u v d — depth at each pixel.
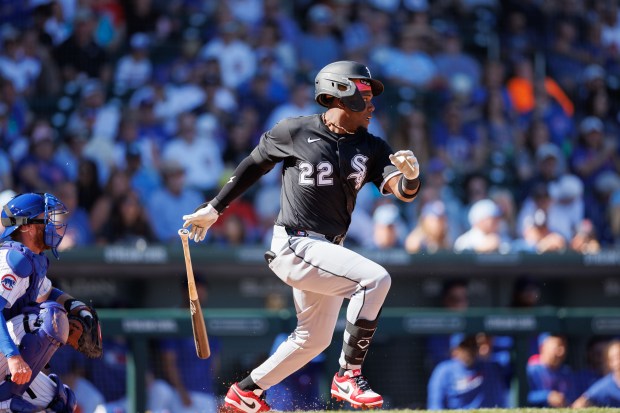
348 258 16.89
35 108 42.91
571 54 52.47
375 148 17.27
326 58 48.00
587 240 39.69
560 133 48.97
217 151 42.66
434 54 49.25
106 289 32.28
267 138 17.50
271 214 40.19
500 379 31.03
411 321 30.34
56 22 44.78
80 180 39.19
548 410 22.12
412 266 33.88
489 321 30.73
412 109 46.97
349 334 17.09
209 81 44.75
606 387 31.64
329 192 17.12
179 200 39.50
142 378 28.48
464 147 45.88
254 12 48.19
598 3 53.88
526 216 42.12
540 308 34.78
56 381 17.69
